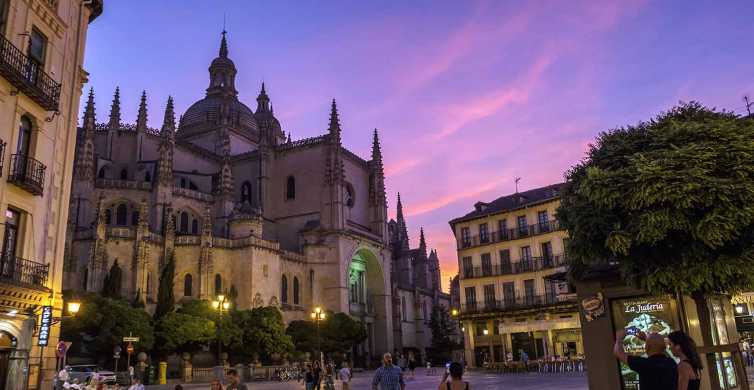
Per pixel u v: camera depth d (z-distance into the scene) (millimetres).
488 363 56812
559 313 58094
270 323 61219
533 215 63344
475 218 68125
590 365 18172
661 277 15719
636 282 16594
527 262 62750
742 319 39031
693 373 7199
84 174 66000
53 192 24656
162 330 52219
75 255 59406
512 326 57656
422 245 133250
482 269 66188
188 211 74688
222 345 56469
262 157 91562
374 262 94750
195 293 64125
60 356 24906
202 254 65125
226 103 102188
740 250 15148
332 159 88438
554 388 30281
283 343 62062
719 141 15727
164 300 56688
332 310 81438
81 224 64312
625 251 15711
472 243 67812
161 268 62750
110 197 68938
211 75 109125
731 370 17891
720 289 15969
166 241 63688
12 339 21688
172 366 58438
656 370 6992
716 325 17984
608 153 18172
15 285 21094
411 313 109812
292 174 92000
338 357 72625
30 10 23312
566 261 19078
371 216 99375
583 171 18750
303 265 81000
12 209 22203
